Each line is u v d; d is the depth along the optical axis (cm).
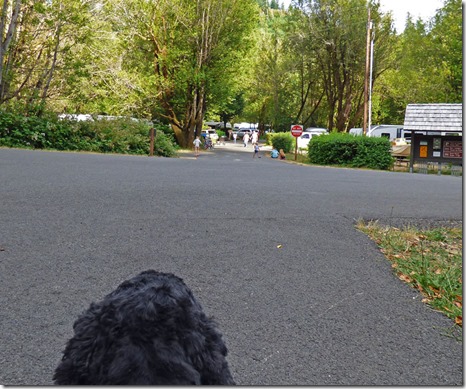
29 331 380
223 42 4062
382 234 725
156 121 4488
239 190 1102
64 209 771
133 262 547
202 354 126
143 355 116
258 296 477
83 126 2458
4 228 641
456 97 3988
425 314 459
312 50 4600
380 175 1938
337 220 810
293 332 407
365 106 3719
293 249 636
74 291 460
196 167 1767
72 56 2728
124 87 3603
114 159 1862
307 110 6838
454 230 795
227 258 583
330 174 1830
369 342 399
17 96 2658
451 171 2727
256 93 7312
